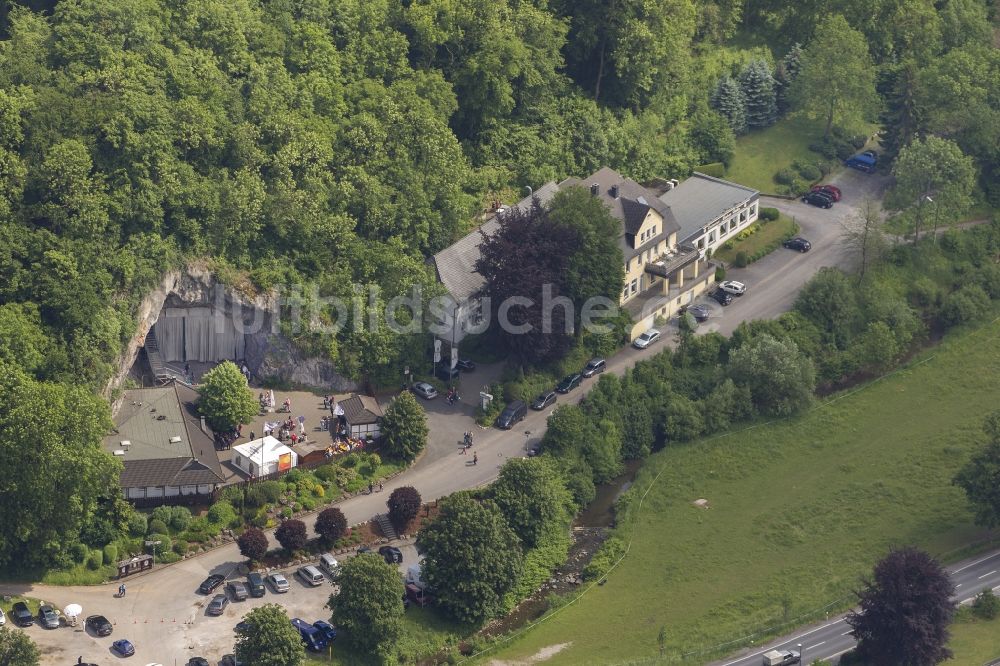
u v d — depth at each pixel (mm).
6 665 164000
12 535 183500
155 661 174250
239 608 185375
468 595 189250
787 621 190500
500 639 187500
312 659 178250
